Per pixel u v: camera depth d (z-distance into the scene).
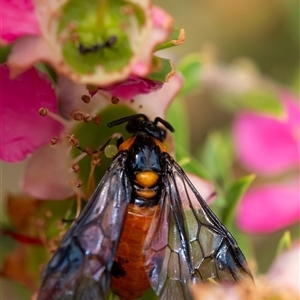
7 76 0.12
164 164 0.12
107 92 0.12
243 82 0.16
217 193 0.13
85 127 0.12
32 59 0.11
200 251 0.12
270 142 0.16
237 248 0.12
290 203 0.16
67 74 0.11
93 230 0.12
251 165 0.16
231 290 0.12
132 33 0.11
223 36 0.22
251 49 0.22
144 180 0.12
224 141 0.16
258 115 0.16
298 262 0.13
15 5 0.11
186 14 0.22
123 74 0.11
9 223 0.13
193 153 0.21
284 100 0.16
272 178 0.16
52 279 0.11
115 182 0.12
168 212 0.12
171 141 0.12
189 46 0.22
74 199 0.12
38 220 0.12
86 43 0.11
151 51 0.11
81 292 0.11
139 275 0.12
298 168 0.16
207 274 0.12
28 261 0.13
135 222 0.12
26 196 0.13
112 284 0.12
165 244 0.12
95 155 0.12
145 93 0.12
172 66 0.11
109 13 0.11
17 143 0.12
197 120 0.21
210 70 0.15
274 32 0.22
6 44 0.11
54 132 0.12
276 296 0.12
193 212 0.12
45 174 0.12
